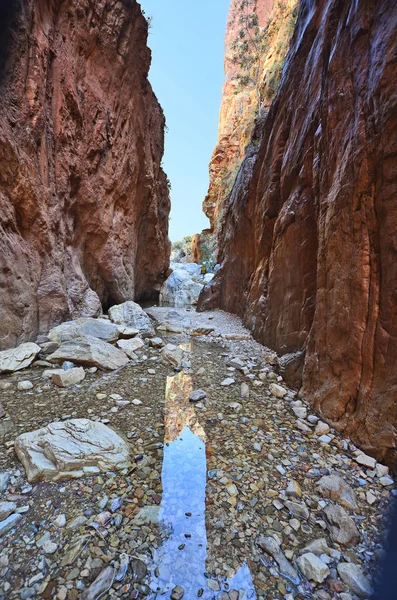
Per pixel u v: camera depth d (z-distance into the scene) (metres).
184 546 1.57
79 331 4.81
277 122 6.04
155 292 15.53
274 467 2.21
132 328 6.02
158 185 13.55
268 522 1.74
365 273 2.44
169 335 6.43
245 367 4.31
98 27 7.16
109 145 7.95
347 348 2.60
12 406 2.90
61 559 1.46
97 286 8.18
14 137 4.38
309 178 3.98
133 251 10.56
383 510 1.83
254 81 18.77
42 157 5.21
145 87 10.47
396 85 2.21
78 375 3.63
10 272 4.24
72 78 6.21
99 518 1.70
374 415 2.28
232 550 1.57
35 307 4.84
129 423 2.75
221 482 2.03
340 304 2.72
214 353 5.09
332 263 2.87
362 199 2.49
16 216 4.61
